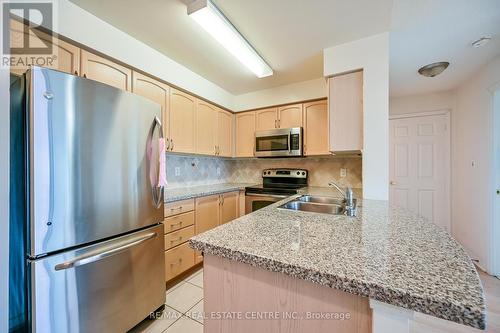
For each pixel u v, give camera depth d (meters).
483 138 2.39
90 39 1.59
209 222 2.53
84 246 1.22
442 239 0.84
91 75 1.63
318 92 2.74
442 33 1.81
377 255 0.69
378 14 1.58
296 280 0.67
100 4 1.50
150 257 1.60
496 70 2.17
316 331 0.64
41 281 1.04
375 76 1.81
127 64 1.84
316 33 1.79
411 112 3.30
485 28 1.74
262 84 2.94
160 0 1.46
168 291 1.98
